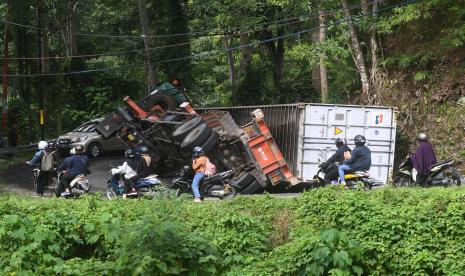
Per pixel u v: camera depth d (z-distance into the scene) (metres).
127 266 12.17
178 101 29.83
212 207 15.51
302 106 27.38
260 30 43.97
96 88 48.97
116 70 49.31
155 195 14.00
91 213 15.14
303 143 27.39
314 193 15.38
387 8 31.33
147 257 11.80
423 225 13.41
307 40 49.16
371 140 27.53
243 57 45.50
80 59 50.34
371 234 13.44
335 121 27.42
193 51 48.47
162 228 12.15
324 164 23.55
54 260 12.77
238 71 50.50
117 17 52.06
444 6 32.09
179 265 12.41
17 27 49.12
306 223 14.60
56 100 47.47
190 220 14.66
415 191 15.76
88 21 55.47
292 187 27.39
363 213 13.88
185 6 45.34
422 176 23.08
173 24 41.62
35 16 47.19
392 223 13.45
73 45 53.62
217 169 26.25
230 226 14.34
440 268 12.80
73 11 51.94
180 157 27.81
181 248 12.57
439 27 32.34
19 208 15.27
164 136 27.70
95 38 57.28
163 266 11.88
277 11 42.25
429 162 23.00
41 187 25.03
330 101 35.12
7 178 31.91
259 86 43.25
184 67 41.47
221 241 13.92
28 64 50.81
